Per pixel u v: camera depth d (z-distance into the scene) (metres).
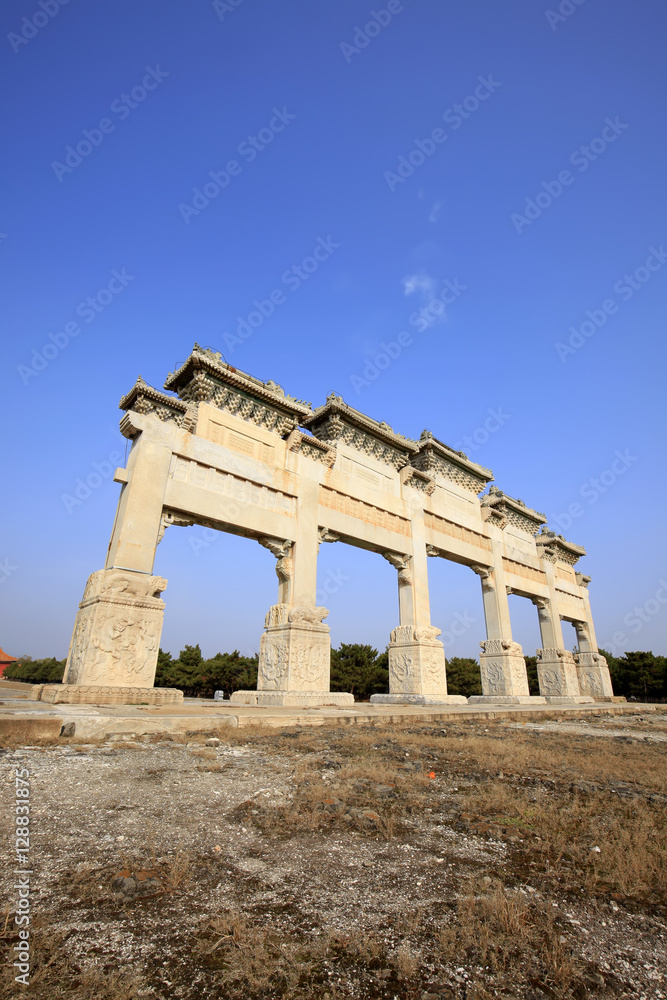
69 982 2.49
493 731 12.80
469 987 2.60
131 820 4.64
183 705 14.16
